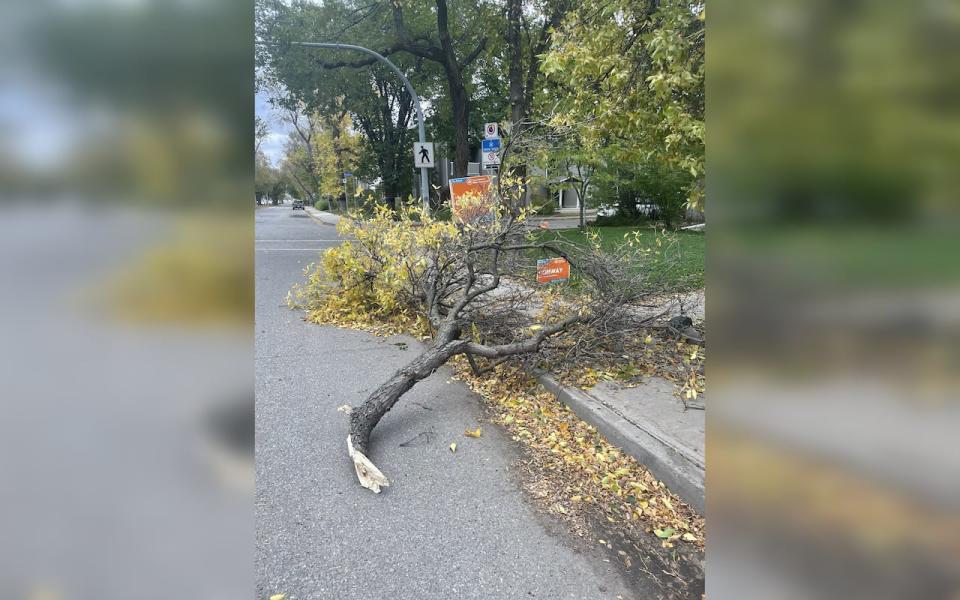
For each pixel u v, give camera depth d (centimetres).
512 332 509
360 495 285
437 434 357
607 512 271
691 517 266
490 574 227
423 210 598
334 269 709
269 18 1602
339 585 220
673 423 338
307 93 1797
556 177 1452
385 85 2458
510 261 590
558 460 321
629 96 457
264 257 1313
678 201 1761
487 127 908
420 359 385
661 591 219
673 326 474
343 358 525
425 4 1609
